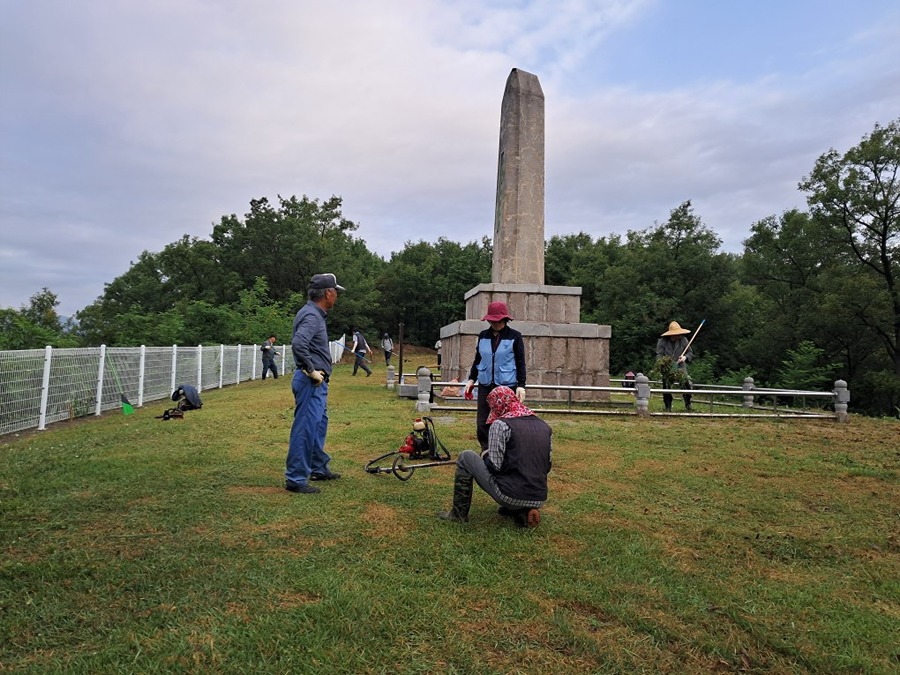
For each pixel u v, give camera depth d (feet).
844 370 88.63
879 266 87.81
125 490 14.80
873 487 17.17
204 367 52.39
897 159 79.51
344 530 12.13
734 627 8.65
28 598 8.72
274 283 137.18
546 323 38.01
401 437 23.40
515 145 39.75
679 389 32.45
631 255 116.67
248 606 8.68
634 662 7.61
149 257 150.41
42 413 28.17
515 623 8.50
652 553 11.48
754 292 109.29
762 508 14.84
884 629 8.69
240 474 16.88
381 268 186.50
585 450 21.90
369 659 7.43
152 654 7.32
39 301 70.08
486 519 13.34
